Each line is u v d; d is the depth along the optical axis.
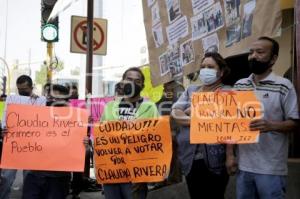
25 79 6.68
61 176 5.59
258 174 4.01
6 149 5.20
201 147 4.70
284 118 4.03
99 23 10.05
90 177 9.63
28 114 5.25
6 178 7.09
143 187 5.60
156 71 6.74
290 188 5.55
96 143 4.98
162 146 4.91
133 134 4.93
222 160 4.66
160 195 7.38
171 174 6.97
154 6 6.73
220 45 5.38
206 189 4.77
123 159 4.95
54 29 10.93
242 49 4.98
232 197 6.33
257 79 4.19
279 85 4.03
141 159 4.93
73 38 9.92
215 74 4.68
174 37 6.26
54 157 5.23
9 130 5.21
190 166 4.76
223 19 5.32
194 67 5.84
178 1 6.12
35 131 5.24
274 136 4.00
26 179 5.59
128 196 4.99
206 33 5.61
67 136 5.24
